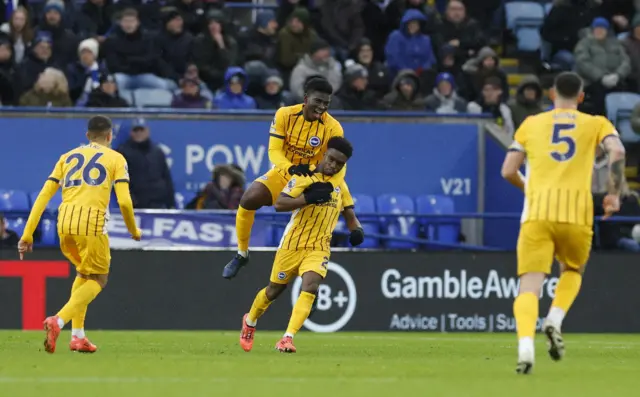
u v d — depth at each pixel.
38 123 47.44
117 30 53.56
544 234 22.56
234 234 44.00
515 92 60.25
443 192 49.53
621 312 44.56
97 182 28.19
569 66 60.78
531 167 22.97
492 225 48.59
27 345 31.89
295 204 28.27
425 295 43.88
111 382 20.23
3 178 47.19
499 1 62.53
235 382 20.48
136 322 42.91
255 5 60.75
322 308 43.50
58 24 53.66
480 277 44.03
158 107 52.78
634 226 47.59
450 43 58.09
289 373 22.73
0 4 58.94
